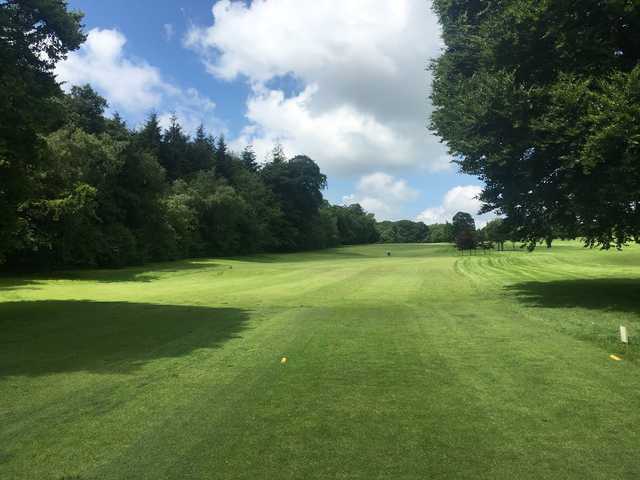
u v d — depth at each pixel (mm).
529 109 15070
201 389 6660
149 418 5582
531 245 19234
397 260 56469
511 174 17203
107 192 43500
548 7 14023
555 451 4676
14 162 15039
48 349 9461
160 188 51000
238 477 4230
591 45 14148
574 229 17016
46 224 36656
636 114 11781
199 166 79000
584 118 13133
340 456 4609
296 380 7066
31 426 5363
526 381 6891
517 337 10031
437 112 20688
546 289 20250
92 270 41656
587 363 7828
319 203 104000
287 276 34562
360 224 150750
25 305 17375
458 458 4555
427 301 18062
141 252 47875
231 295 21781
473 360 8125
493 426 5289
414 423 5398
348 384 6855
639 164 12820
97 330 11703
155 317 13867
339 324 12062
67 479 4211
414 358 8328
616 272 30766
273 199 93250
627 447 4754
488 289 21859
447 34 20734
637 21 13883
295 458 4574
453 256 66562
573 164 14016
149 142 72375
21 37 14219
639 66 12289
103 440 4980
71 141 40844
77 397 6359
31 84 14281
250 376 7293
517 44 15375
